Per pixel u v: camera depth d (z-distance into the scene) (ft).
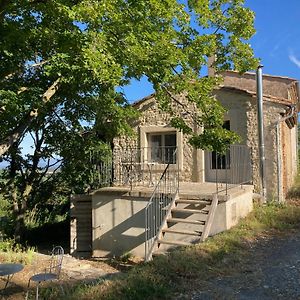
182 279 18.70
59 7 22.53
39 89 33.47
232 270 20.03
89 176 47.73
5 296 20.01
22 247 42.50
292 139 57.88
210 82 31.30
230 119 42.34
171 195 33.42
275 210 35.01
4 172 49.24
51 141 47.67
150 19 26.50
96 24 23.16
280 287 17.69
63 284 21.22
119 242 36.76
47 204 52.70
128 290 16.94
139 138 48.57
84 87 39.50
